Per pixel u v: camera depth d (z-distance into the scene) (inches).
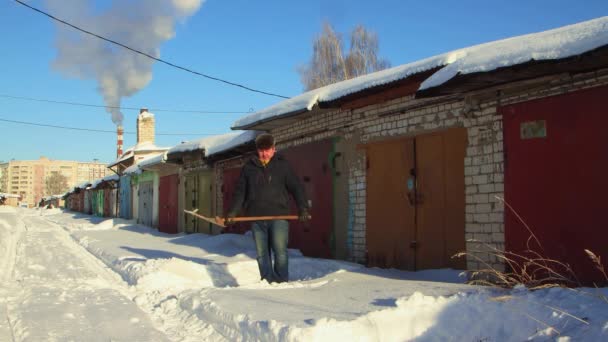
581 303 157.0
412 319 160.9
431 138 305.7
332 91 358.6
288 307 181.2
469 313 164.2
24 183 6333.7
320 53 1199.6
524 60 210.8
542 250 239.0
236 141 542.6
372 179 350.6
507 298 167.8
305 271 326.0
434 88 247.4
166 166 851.4
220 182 645.3
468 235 277.1
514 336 150.3
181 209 781.3
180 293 229.0
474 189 275.4
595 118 222.1
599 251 217.8
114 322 187.0
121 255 415.5
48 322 184.4
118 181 1414.9
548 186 238.8
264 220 259.8
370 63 1201.4
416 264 310.2
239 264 327.6
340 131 387.5
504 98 261.4
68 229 922.7
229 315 172.6
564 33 216.2
